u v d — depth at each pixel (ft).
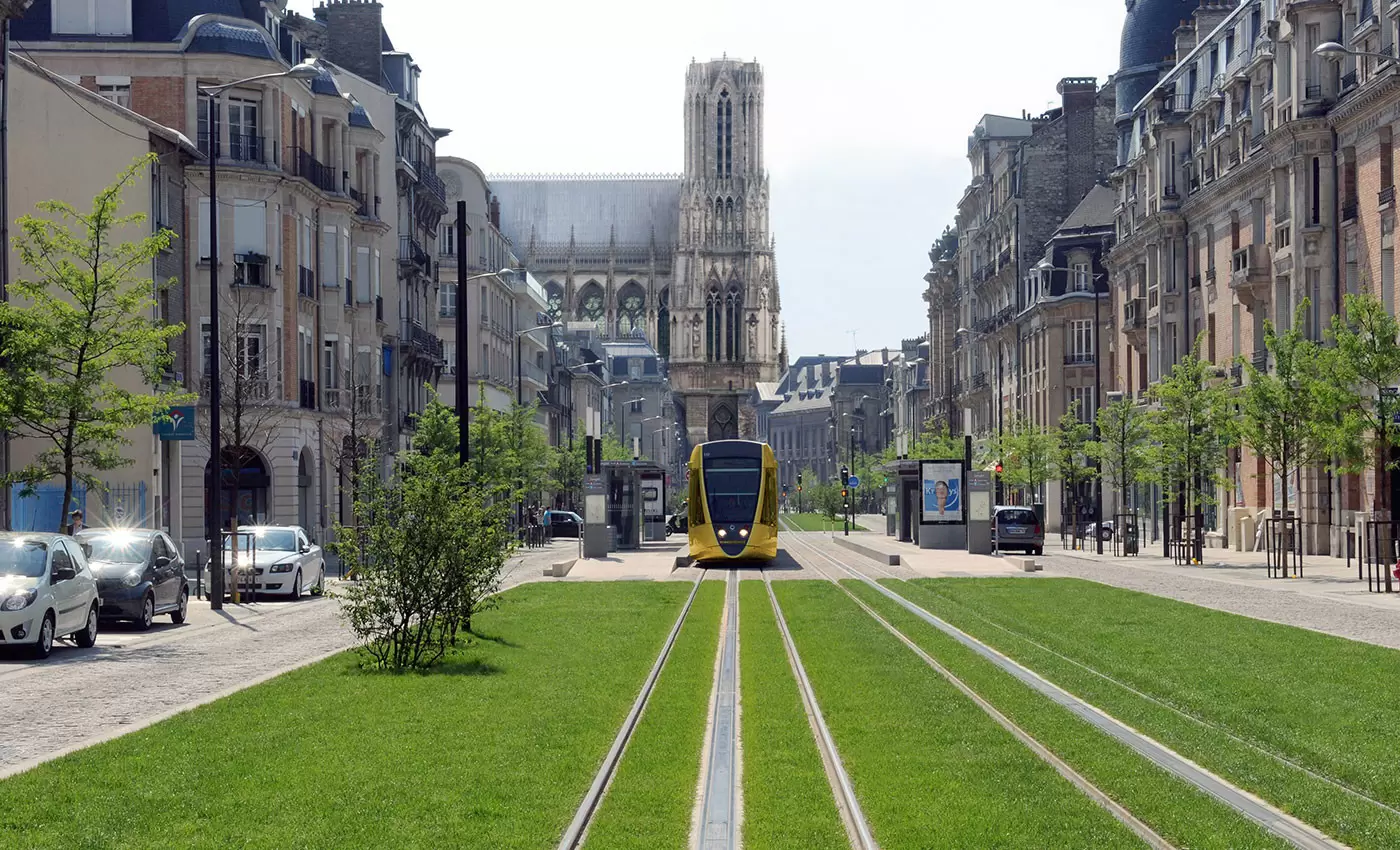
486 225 400.47
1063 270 352.28
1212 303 256.52
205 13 219.00
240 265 213.25
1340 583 153.58
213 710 64.49
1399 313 180.24
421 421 265.13
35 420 116.67
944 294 526.98
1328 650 88.94
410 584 84.84
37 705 69.31
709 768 54.49
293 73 142.20
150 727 59.26
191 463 208.44
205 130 214.07
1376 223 187.42
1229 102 244.63
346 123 246.68
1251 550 239.30
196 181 209.15
